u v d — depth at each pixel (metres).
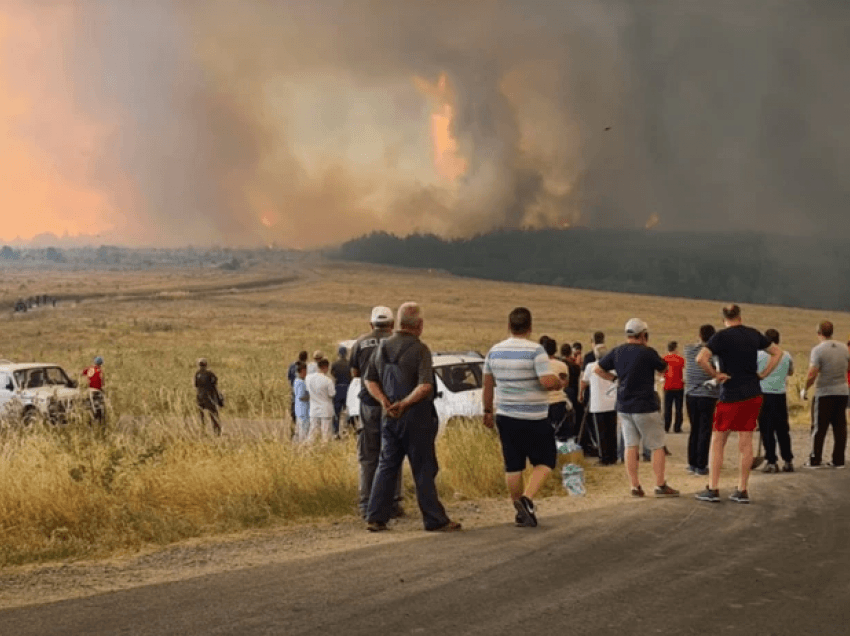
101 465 10.78
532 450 9.18
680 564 7.38
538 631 5.57
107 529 9.32
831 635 5.60
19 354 63.22
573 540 8.32
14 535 9.23
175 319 136.12
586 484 13.26
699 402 14.06
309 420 18.34
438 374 16.97
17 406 16.42
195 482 10.80
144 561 8.09
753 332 10.51
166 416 14.38
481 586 6.64
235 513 10.03
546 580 6.82
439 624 5.70
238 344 86.44
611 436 16.08
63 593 6.86
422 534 8.85
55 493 9.79
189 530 9.52
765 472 13.95
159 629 5.64
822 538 8.48
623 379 11.16
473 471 12.20
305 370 20.03
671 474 14.30
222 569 7.53
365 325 130.88
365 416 10.02
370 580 6.84
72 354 67.06
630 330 11.14
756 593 6.52
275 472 11.04
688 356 14.19
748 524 9.16
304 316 154.12
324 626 5.66
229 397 30.20
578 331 137.12
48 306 167.38
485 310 193.62
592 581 6.80
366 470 10.02
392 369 9.14
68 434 12.26
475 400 16.67
